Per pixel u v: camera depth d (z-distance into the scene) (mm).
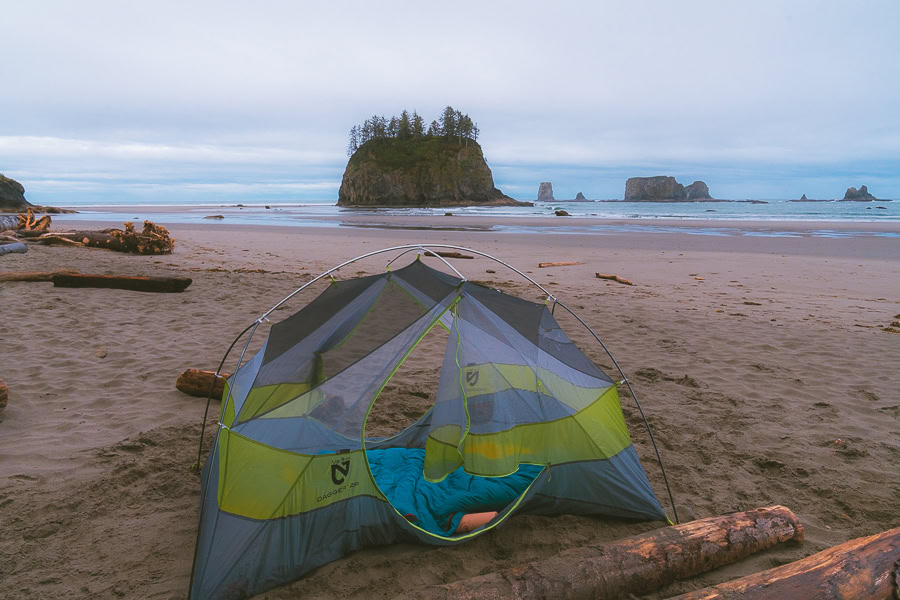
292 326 3869
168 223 40688
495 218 49094
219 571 2785
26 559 3078
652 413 5328
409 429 4398
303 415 3215
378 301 3697
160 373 6117
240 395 3549
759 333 8070
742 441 4734
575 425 3602
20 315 8195
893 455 4473
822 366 6637
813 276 13930
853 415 5277
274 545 2922
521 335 3750
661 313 9344
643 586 2803
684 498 3863
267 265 15203
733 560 3057
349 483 3129
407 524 3166
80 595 2811
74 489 3789
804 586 2562
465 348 3580
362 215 59500
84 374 6008
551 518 3576
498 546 3262
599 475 3586
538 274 14016
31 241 18703
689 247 21219
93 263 14305
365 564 3072
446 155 143000
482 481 3574
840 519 3576
